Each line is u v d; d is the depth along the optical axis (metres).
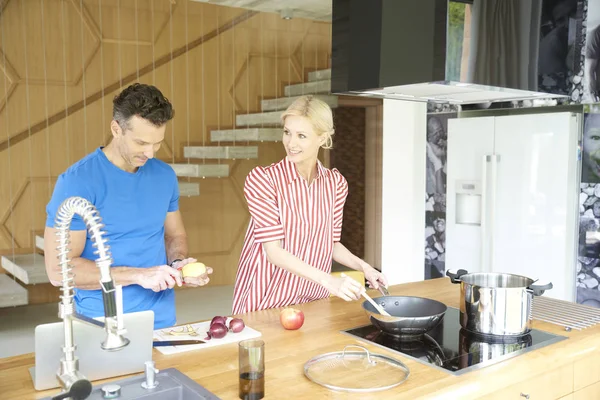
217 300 5.45
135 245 1.99
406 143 5.31
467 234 4.52
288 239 2.16
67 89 5.21
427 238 5.21
